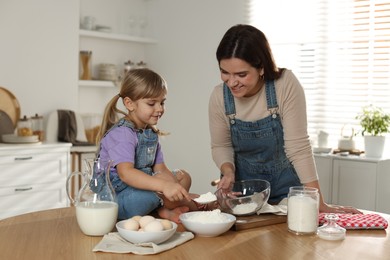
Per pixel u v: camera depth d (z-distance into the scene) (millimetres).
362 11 4289
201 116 4898
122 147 1852
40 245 1512
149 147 1959
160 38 5227
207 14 4859
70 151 4227
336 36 4422
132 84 1887
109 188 1677
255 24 4723
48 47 4398
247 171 2297
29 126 4086
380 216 1862
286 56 4676
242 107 2123
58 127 4363
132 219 1588
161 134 2055
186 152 5027
